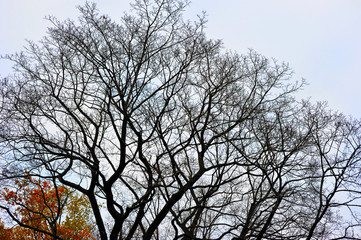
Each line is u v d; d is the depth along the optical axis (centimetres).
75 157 1033
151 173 1080
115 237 1036
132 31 1121
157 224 1059
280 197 997
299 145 1101
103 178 1031
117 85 1071
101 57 1099
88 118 1105
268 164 1046
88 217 2088
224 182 1070
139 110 1192
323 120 1184
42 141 1059
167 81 1134
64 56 1110
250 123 1189
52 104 1143
